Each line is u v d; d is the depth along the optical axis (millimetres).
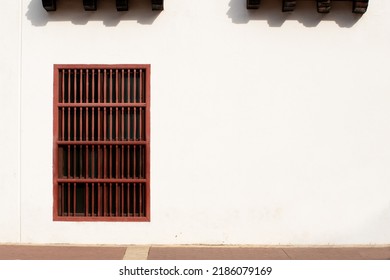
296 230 7414
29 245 7332
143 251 7020
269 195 7402
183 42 7414
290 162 7402
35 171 7402
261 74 7410
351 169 7422
